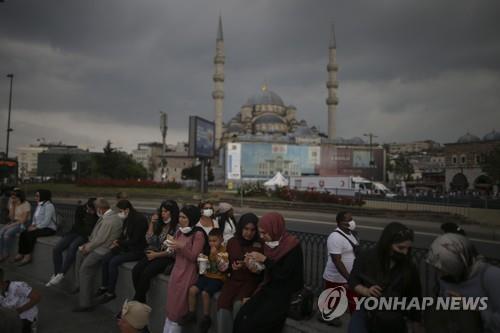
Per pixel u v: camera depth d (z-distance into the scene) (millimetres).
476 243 14391
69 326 6281
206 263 5430
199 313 5566
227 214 7602
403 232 3396
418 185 89562
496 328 2854
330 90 117625
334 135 116812
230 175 63219
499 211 25641
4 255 10234
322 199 31688
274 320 4418
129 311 4145
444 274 3199
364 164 101312
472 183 75688
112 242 7191
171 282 5551
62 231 10859
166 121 64500
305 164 100562
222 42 121188
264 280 4738
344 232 5562
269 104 132250
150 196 38375
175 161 149500
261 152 98188
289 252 4551
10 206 10930
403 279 3422
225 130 134875
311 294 5004
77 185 43875
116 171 58562
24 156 169375
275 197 36406
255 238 5133
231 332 5000
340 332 4395
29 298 5496
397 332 3385
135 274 6355
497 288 2887
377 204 32062
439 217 24344
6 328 4246
